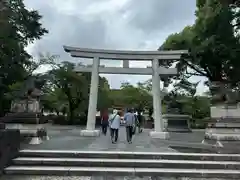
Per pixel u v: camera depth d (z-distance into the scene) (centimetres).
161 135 1380
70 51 1490
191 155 782
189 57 2133
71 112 3481
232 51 1731
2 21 980
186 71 2483
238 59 1842
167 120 2091
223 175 689
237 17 1662
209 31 1819
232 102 1062
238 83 1962
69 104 3547
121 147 938
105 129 1579
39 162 729
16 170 680
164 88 2269
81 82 3259
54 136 1429
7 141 708
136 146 980
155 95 1453
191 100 2792
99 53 1500
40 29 2061
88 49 1496
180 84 2602
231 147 923
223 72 2169
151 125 2655
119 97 4012
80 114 3575
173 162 736
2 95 1938
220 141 1000
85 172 682
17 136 783
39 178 650
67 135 1507
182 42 2073
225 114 1058
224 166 733
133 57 1495
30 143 1008
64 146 938
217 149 879
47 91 3231
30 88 1136
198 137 1470
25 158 751
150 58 1490
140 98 3900
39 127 1091
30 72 2631
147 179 655
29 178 649
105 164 730
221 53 1797
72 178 655
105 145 1001
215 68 2162
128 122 1132
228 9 1573
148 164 730
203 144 1055
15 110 1123
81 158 766
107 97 3703
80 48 1490
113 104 4062
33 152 778
